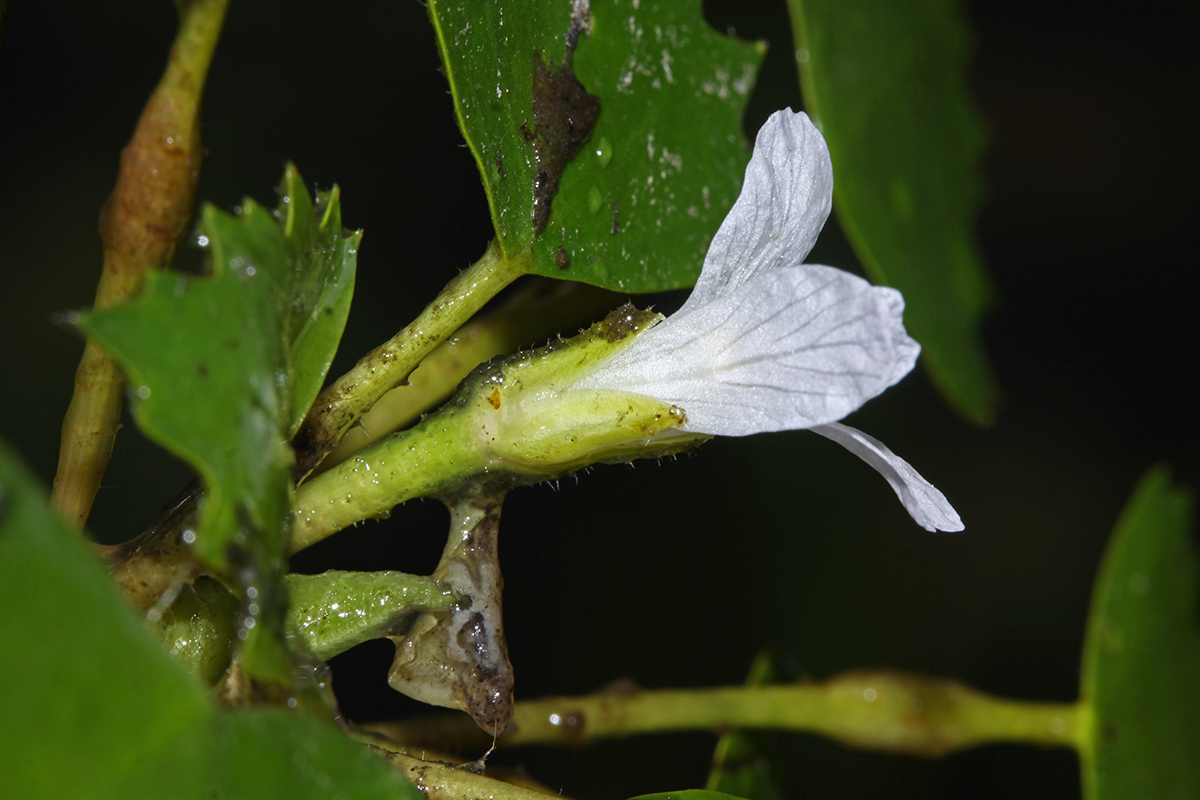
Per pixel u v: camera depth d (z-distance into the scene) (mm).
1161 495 120
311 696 90
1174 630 121
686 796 98
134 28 165
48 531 85
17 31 161
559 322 107
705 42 107
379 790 87
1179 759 121
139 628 86
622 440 97
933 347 119
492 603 98
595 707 109
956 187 126
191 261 107
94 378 97
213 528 88
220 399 89
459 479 98
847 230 112
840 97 113
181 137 96
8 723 85
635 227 104
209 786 86
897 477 97
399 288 165
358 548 154
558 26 102
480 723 97
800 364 95
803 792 165
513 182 100
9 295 152
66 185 158
